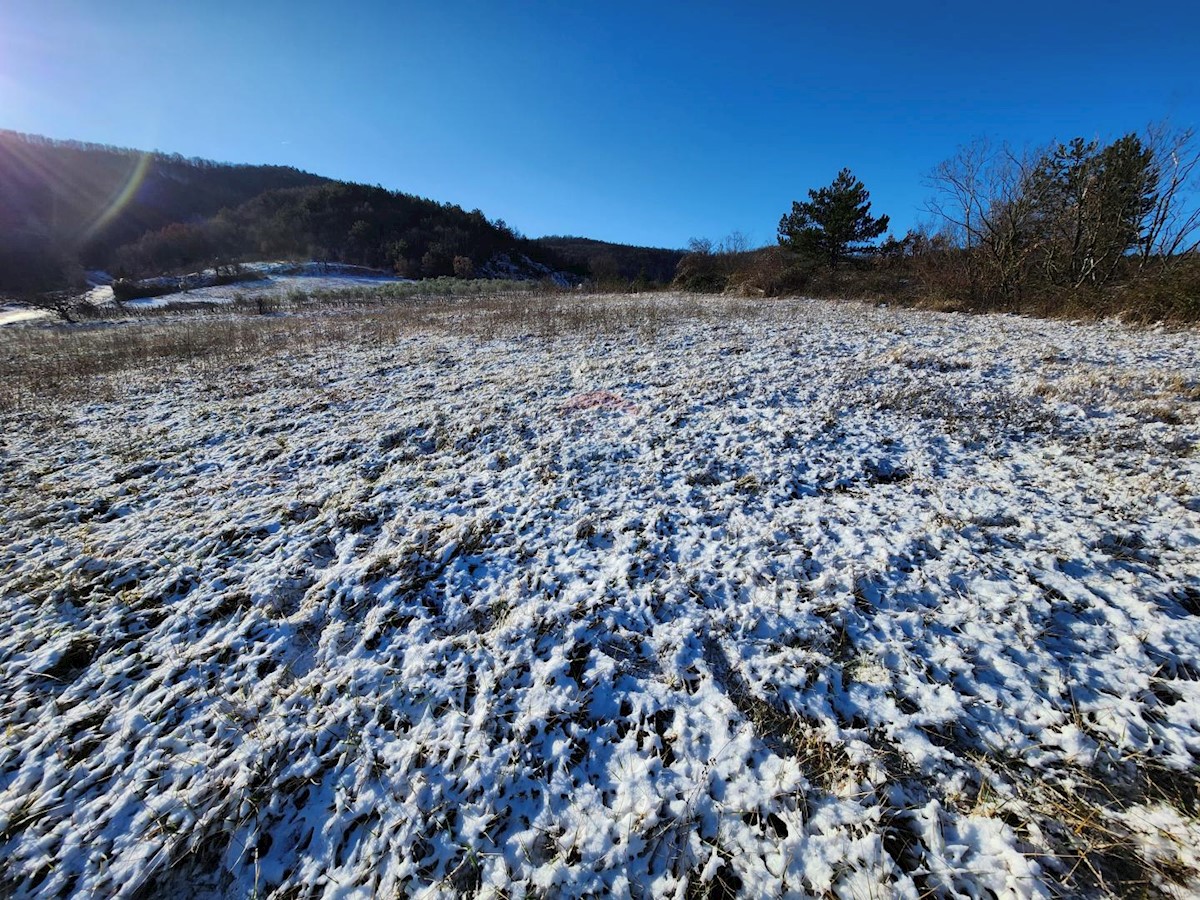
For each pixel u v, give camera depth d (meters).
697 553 3.06
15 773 2.05
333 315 17.89
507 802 1.86
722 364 7.04
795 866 1.59
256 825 1.84
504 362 8.23
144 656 2.58
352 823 1.83
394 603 2.80
